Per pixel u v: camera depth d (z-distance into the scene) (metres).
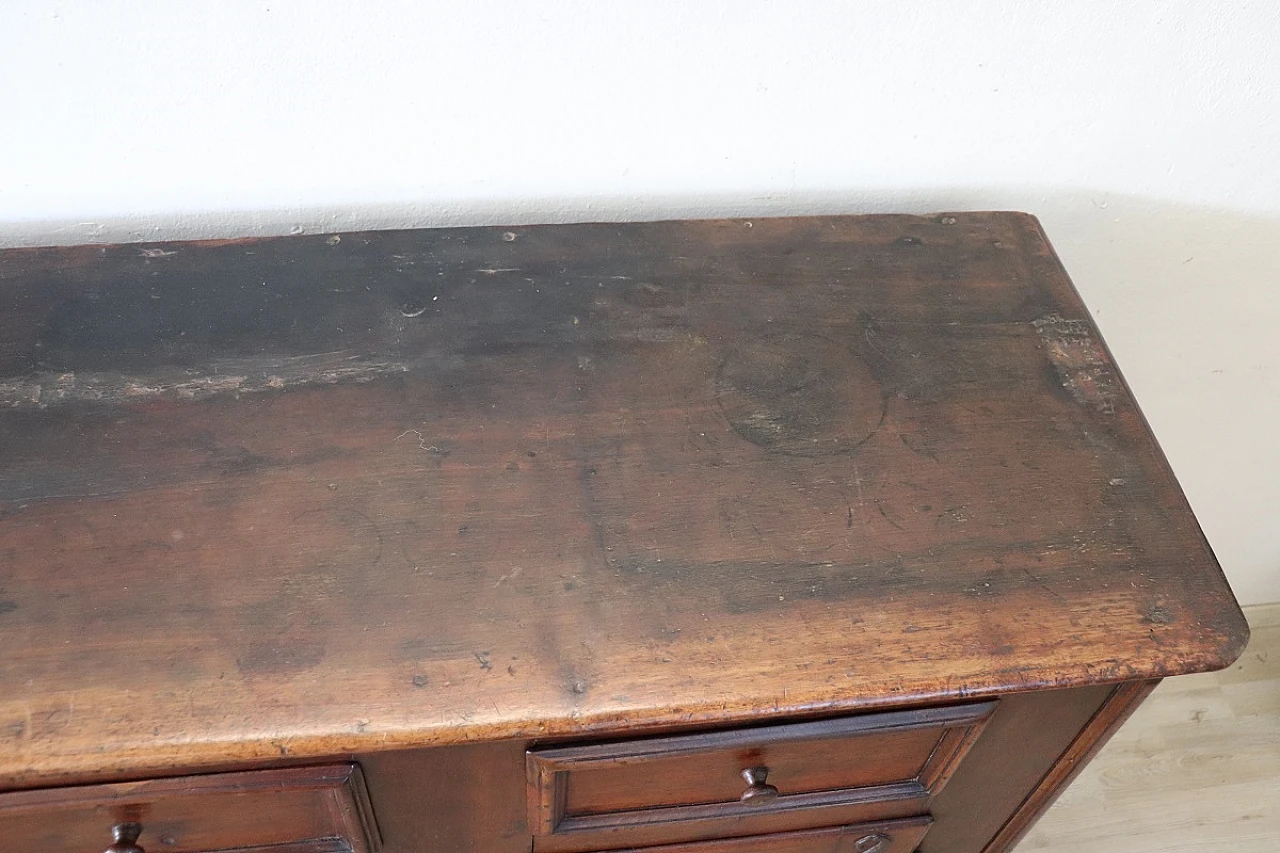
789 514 0.76
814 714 0.69
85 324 0.83
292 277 0.88
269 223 0.94
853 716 0.72
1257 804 1.43
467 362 0.83
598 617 0.70
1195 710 1.52
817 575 0.73
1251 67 0.90
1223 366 1.23
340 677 0.66
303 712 0.65
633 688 0.67
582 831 0.84
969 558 0.74
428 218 0.96
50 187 0.87
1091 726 0.83
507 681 0.67
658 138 0.91
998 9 0.84
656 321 0.87
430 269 0.90
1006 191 1.00
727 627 0.70
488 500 0.75
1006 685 0.68
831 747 0.77
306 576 0.71
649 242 0.93
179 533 0.72
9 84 0.79
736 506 0.76
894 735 0.77
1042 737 0.84
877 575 0.73
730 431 0.81
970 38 0.86
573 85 0.86
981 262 0.93
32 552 0.71
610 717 0.66
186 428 0.78
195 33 0.78
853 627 0.70
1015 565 0.74
